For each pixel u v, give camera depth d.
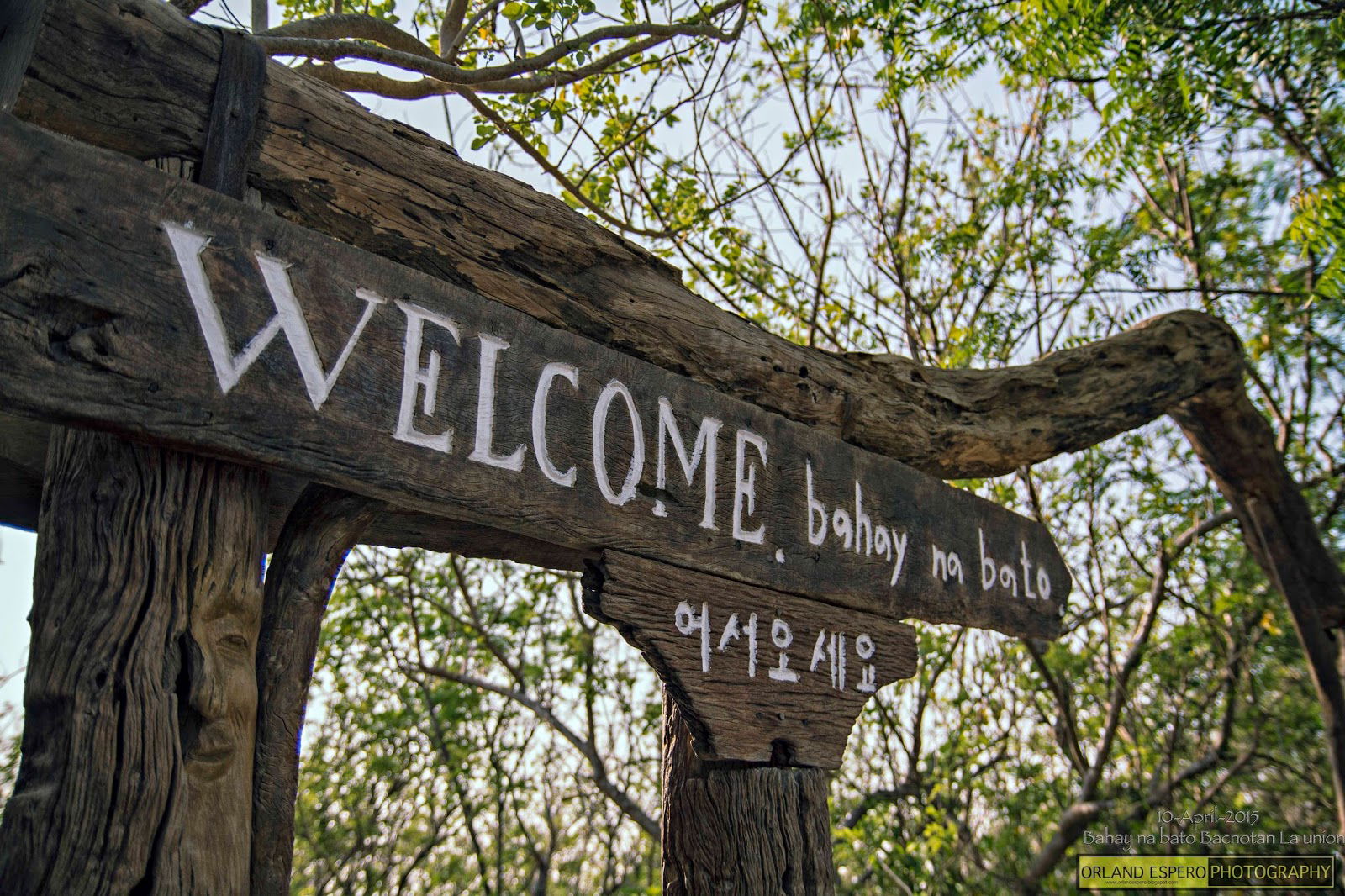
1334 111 6.12
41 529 1.80
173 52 1.97
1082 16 4.74
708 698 2.61
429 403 2.14
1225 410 4.41
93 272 1.69
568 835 13.05
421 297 2.18
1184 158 7.05
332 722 11.11
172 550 1.80
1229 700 7.61
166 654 1.76
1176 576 8.29
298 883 12.87
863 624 3.12
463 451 2.18
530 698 8.73
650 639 2.50
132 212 1.76
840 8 6.00
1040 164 7.54
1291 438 7.50
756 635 2.78
